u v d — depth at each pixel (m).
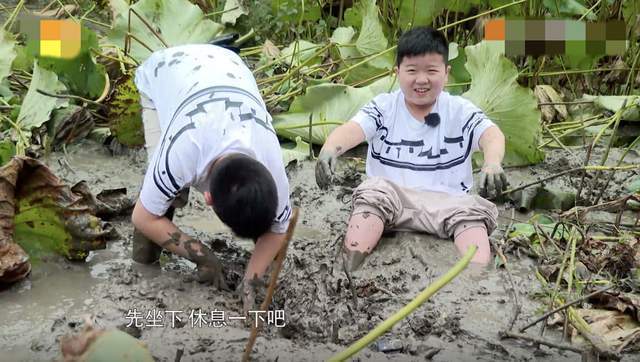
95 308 2.67
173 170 2.58
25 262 2.79
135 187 3.73
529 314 2.75
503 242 3.27
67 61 4.20
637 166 3.72
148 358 1.46
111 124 3.99
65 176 3.80
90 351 1.45
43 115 3.95
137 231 2.94
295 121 4.25
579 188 3.72
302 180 3.90
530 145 4.08
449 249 3.17
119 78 4.06
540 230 3.31
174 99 2.80
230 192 2.31
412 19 5.02
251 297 2.70
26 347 2.45
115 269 2.94
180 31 4.55
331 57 4.98
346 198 3.74
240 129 2.54
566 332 2.62
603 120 4.59
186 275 2.93
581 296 2.82
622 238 3.25
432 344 2.54
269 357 2.43
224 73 2.79
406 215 3.27
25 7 5.99
